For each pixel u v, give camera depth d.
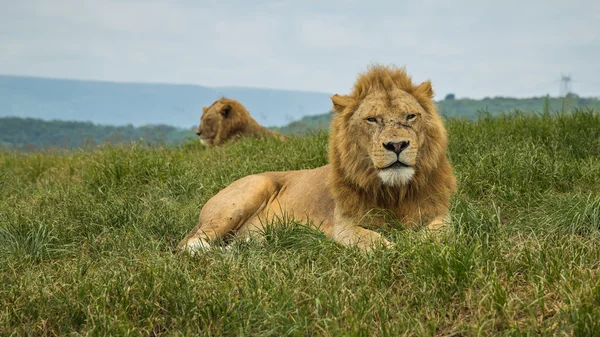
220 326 7.53
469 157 14.32
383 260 8.72
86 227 11.93
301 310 7.50
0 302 8.55
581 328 6.46
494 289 7.43
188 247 10.43
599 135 15.43
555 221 10.38
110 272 9.14
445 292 7.84
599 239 9.49
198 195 14.39
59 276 9.35
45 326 7.97
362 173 10.39
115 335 7.38
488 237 9.44
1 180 18.20
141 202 13.71
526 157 13.48
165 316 8.01
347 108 10.60
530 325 6.88
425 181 10.46
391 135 9.89
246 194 11.80
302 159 15.94
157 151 19.31
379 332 7.22
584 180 12.64
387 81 10.53
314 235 10.46
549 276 7.83
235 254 10.27
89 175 16.67
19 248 10.88
